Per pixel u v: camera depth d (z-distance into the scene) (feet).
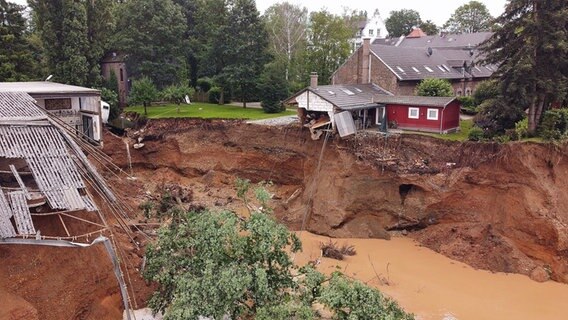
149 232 83.71
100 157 79.20
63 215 66.49
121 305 68.64
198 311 54.03
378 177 108.17
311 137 120.47
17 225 56.39
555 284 85.30
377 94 134.62
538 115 100.99
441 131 117.80
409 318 56.59
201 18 192.13
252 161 131.34
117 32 175.83
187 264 61.05
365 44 148.66
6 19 147.74
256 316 53.47
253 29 164.04
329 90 124.47
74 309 61.77
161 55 174.19
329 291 54.29
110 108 153.17
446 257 95.86
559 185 92.48
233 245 58.49
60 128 69.10
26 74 146.82
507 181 95.71
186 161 137.80
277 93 156.25
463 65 169.37
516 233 93.50
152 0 167.43
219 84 172.14
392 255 96.58
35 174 61.82
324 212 109.09
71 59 149.28
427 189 104.22
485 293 81.41
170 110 160.86
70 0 148.97
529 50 95.25
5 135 64.54
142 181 131.64
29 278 59.11
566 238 87.45
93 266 66.64
